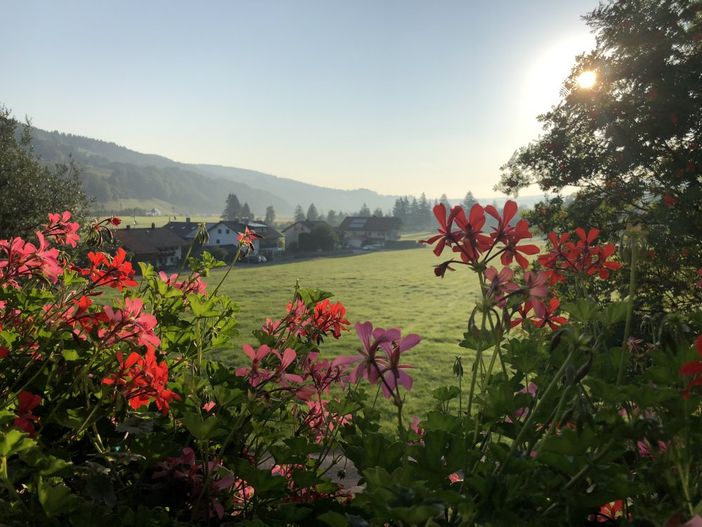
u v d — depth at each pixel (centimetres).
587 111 1245
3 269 213
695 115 1105
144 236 7388
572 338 131
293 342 239
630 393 129
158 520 139
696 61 1120
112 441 192
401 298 4938
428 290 5428
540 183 1346
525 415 178
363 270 7319
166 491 168
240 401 171
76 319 191
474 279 6188
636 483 121
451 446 143
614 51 1219
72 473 152
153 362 173
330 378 229
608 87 1212
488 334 157
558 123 1341
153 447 167
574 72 1291
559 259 225
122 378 171
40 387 190
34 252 211
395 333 145
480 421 169
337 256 10094
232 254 8650
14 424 160
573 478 127
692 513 110
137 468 179
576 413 127
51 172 2092
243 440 193
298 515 152
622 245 156
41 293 219
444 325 3512
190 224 9788
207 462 164
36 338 199
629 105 1167
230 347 252
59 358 191
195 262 277
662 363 148
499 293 148
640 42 1149
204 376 225
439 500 110
